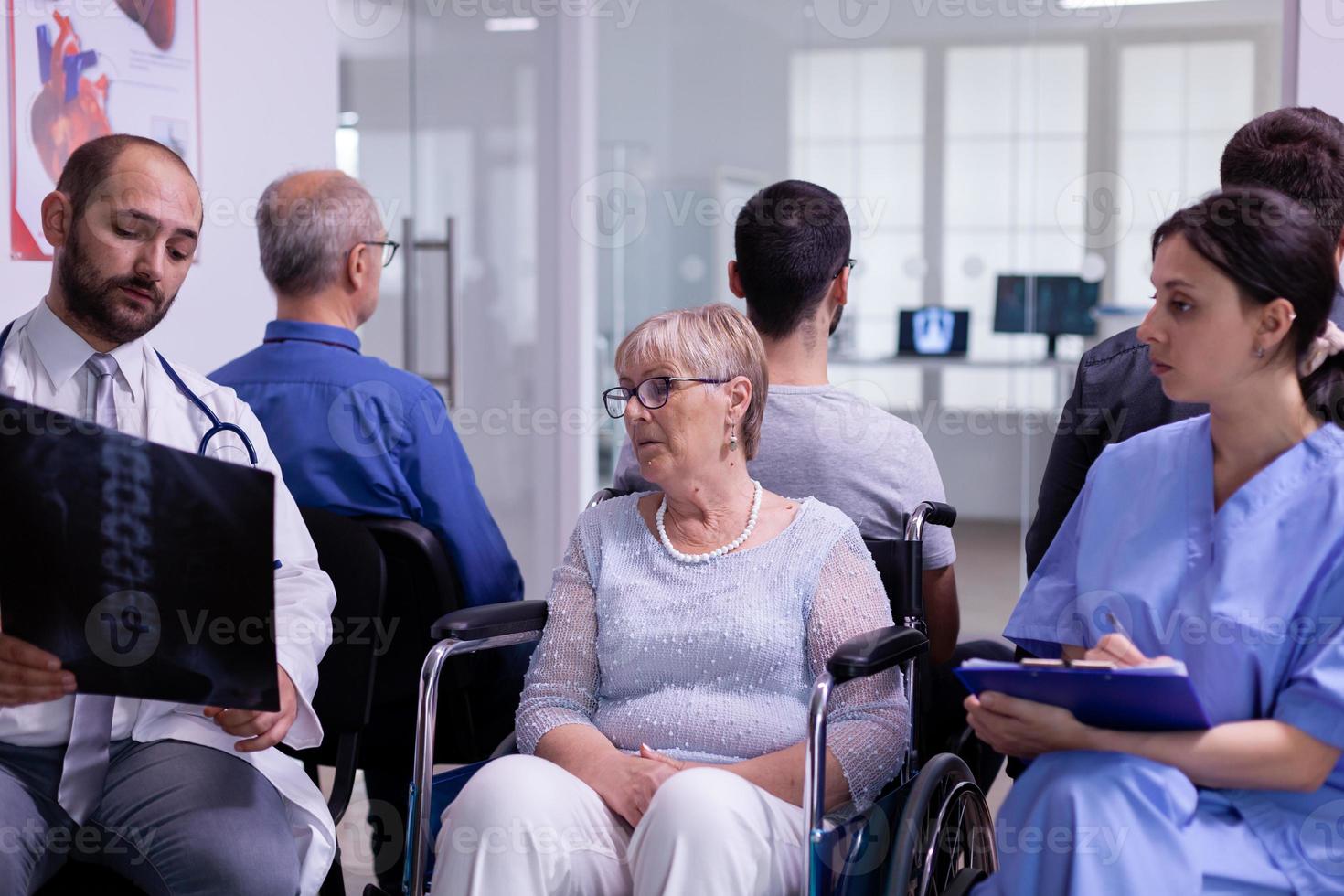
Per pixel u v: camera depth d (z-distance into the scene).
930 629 2.09
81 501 1.35
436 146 3.76
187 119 2.72
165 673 1.39
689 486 1.73
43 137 2.35
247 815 1.57
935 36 4.13
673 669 1.70
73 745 1.56
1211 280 1.37
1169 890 1.29
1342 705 1.29
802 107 4.09
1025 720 1.37
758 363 1.76
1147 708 1.31
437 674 1.64
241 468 1.32
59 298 1.65
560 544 4.01
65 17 2.39
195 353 2.79
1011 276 4.23
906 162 4.19
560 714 1.70
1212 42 4.00
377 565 1.86
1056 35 4.12
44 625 1.39
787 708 1.67
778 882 1.48
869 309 4.33
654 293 4.02
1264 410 1.43
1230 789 1.39
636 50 3.97
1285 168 1.75
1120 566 1.50
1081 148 4.15
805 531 1.73
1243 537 1.41
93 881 1.54
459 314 3.80
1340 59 2.79
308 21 3.12
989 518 4.36
